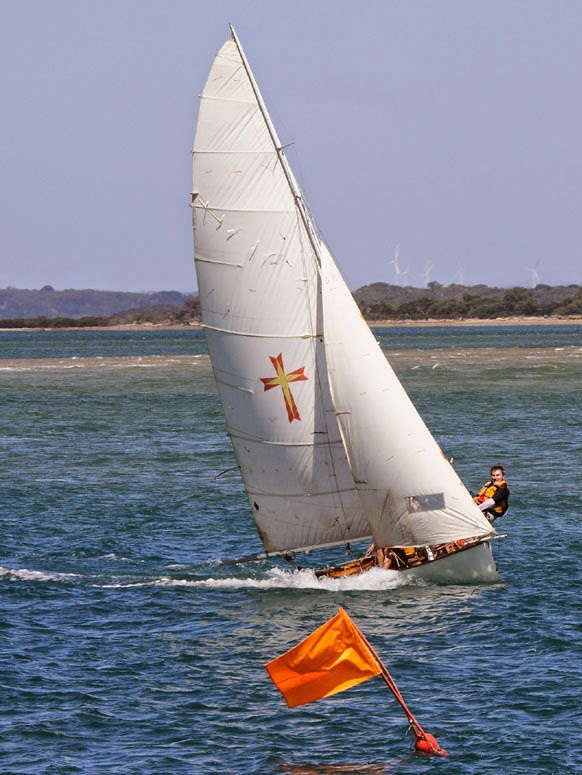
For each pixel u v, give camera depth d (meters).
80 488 180.12
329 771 74.56
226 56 108.56
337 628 75.31
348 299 112.50
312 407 114.44
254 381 114.69
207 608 110.62
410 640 99.12
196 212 111.50
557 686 87.88
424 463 113.06
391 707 84.69
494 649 96.62
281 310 112.62
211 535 145.12
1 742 79.19
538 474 187.75
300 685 75.00
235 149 109.94
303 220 111.56
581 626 102.44
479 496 121.50
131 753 77.44
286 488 116.69
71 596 115.06
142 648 98.56
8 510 160.50
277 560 131.38
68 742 79.25
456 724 81.38
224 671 92.88
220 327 114.00
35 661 95.12
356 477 114.06
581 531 142.50
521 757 76.00
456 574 117.06
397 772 74.25
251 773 74.38
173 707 85.38
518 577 119.69
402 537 114.81
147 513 159.12
